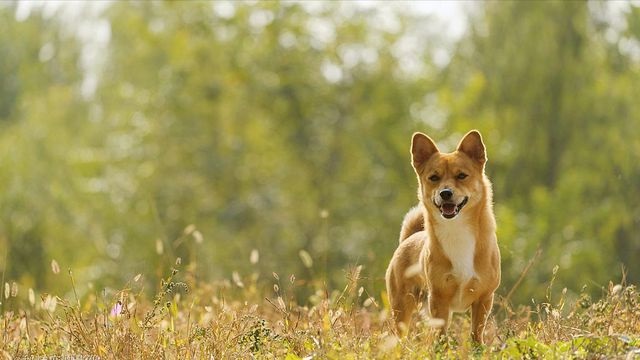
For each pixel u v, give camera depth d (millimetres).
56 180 26125
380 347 6773
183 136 30578
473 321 8297
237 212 28953
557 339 7484
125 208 28844
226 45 31250
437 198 8234
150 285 17641
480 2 26031
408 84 30516
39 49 28719
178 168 30109
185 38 30391
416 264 8570
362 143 30047
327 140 30578
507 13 25656
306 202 29984
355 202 29531
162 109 30641
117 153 30141
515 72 25625
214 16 31453
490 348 7176
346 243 28000
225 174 30391
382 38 30969
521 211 25109
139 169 29844
